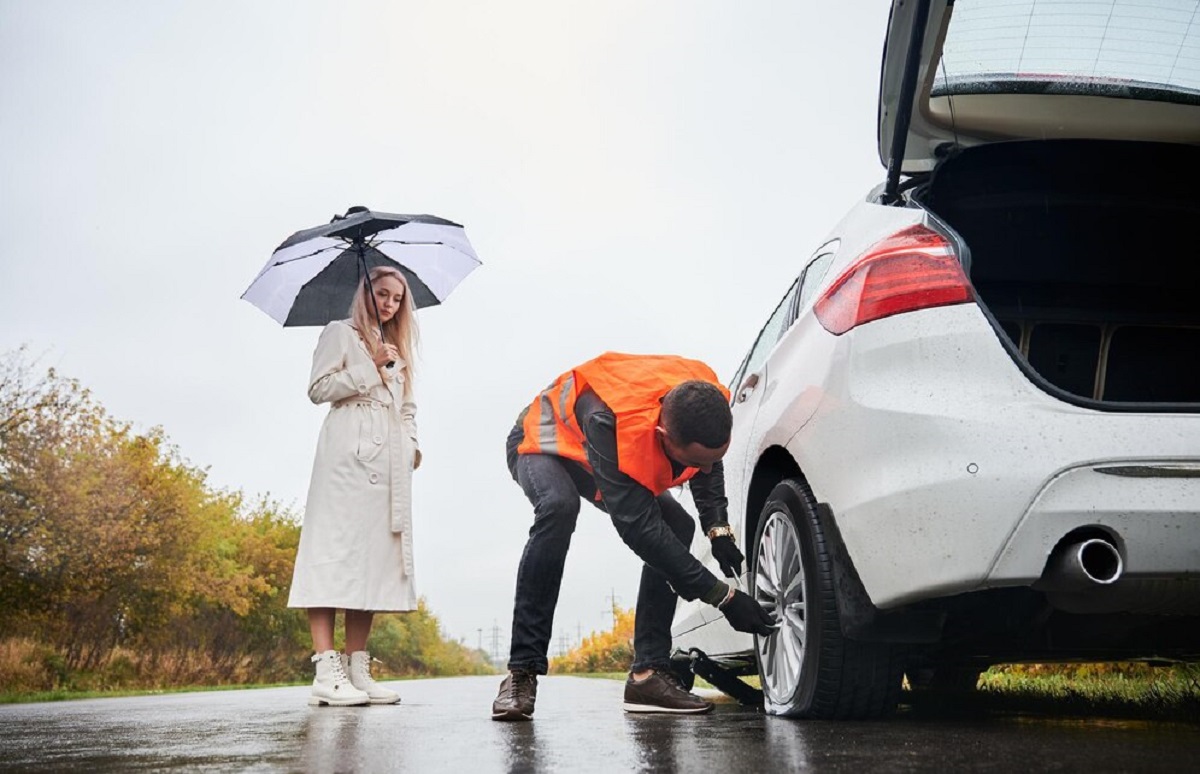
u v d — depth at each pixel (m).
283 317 4.94
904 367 2.32
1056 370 3.00
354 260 5.06
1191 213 2.86
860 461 2.36
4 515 9.92
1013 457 2.13
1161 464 2.10
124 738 2.95
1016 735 2.33
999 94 2.63
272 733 2.99
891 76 2.59
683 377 2.99
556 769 1.95
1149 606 2.14
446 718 3.47
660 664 3.40
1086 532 2.11
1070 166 2.75
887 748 2.12
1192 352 3.02
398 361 4.54
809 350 2.71
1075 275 3.01
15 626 10.05
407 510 4.54
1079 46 2.61
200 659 12.01
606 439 2.82
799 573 2.77
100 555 10.28
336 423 4.43
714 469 3.12
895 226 2.52
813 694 2.66
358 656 4.69
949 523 2.16
